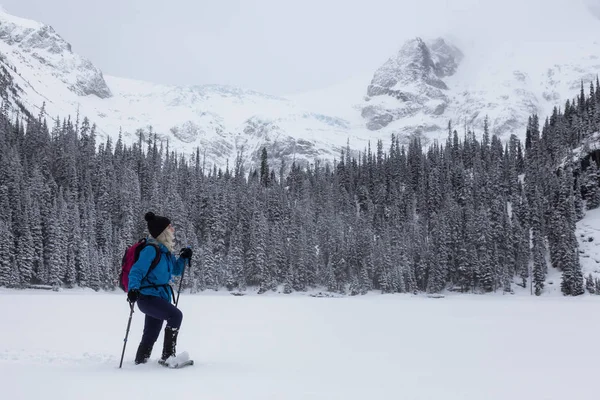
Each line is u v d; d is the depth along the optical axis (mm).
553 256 116750
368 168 188625
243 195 140125
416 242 121875
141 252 8031
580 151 149000
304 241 115562
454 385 7051
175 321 8102
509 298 96062
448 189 154000
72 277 98688
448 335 16766
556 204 131000
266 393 5820
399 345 13562
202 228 134750
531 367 9273
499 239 118312
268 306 44594
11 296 64375
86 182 132000
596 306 47406
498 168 165750
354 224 143500
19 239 94938
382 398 5836
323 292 111812
